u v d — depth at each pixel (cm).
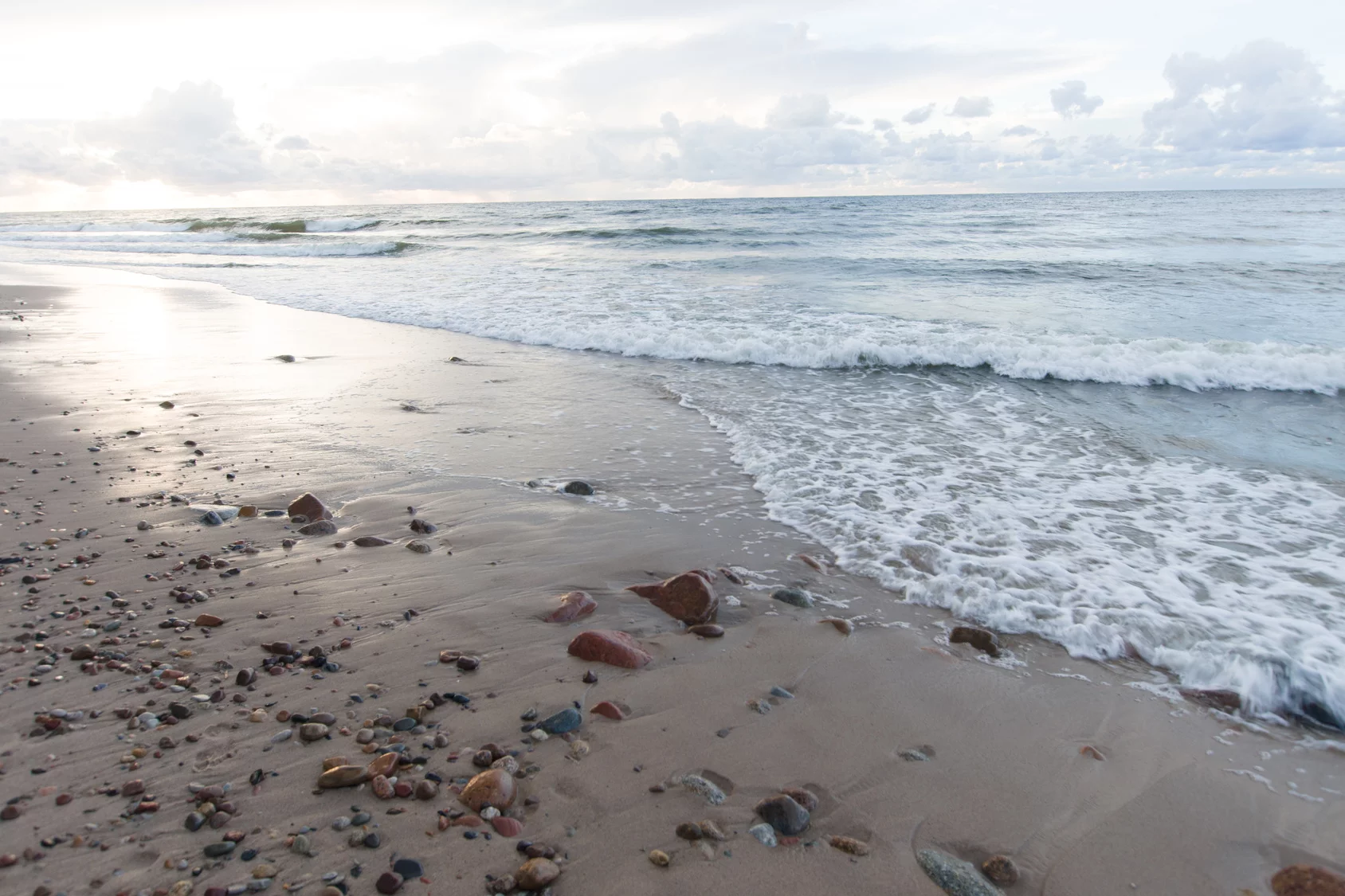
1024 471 548
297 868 196
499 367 897
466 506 477
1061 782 246
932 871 205
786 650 323
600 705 276
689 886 197
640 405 735
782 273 1742
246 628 326
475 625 334
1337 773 253
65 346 1005
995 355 896
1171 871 211
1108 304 1261
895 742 264
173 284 1805
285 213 7194
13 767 232
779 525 457
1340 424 668
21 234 4034
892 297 1364
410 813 218
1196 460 573
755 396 770
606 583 379
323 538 426
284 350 994
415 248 2784
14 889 185
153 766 234
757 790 237
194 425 643
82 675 285
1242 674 302
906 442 617
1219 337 1000
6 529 427
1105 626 341
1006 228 2994
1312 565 398
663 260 2106
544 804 226
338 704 272
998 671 312
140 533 426
